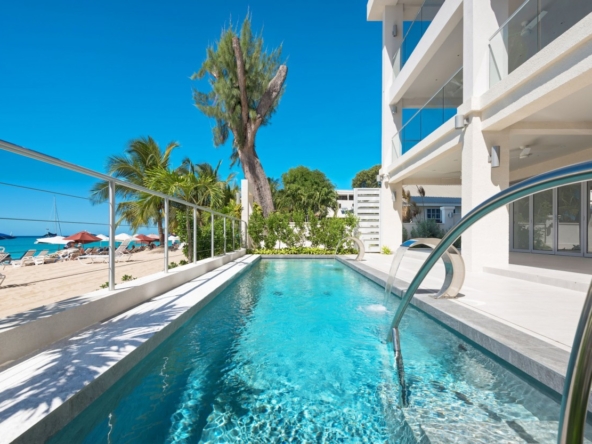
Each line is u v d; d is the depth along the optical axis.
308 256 13.28
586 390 0.89
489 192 6.97
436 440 1.90
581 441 0.88
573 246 9.52
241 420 2.18
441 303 4.20
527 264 7.39
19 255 8.83
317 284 7.45
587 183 9.07
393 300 5.77
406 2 13.25
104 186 4.22
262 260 12.91
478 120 7.02
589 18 4.33
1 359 2.30
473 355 3.10
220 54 15.19
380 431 2.06
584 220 9.16
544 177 1.30
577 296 4.61
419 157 10.23
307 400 2.44
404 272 7.74
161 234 16.31
